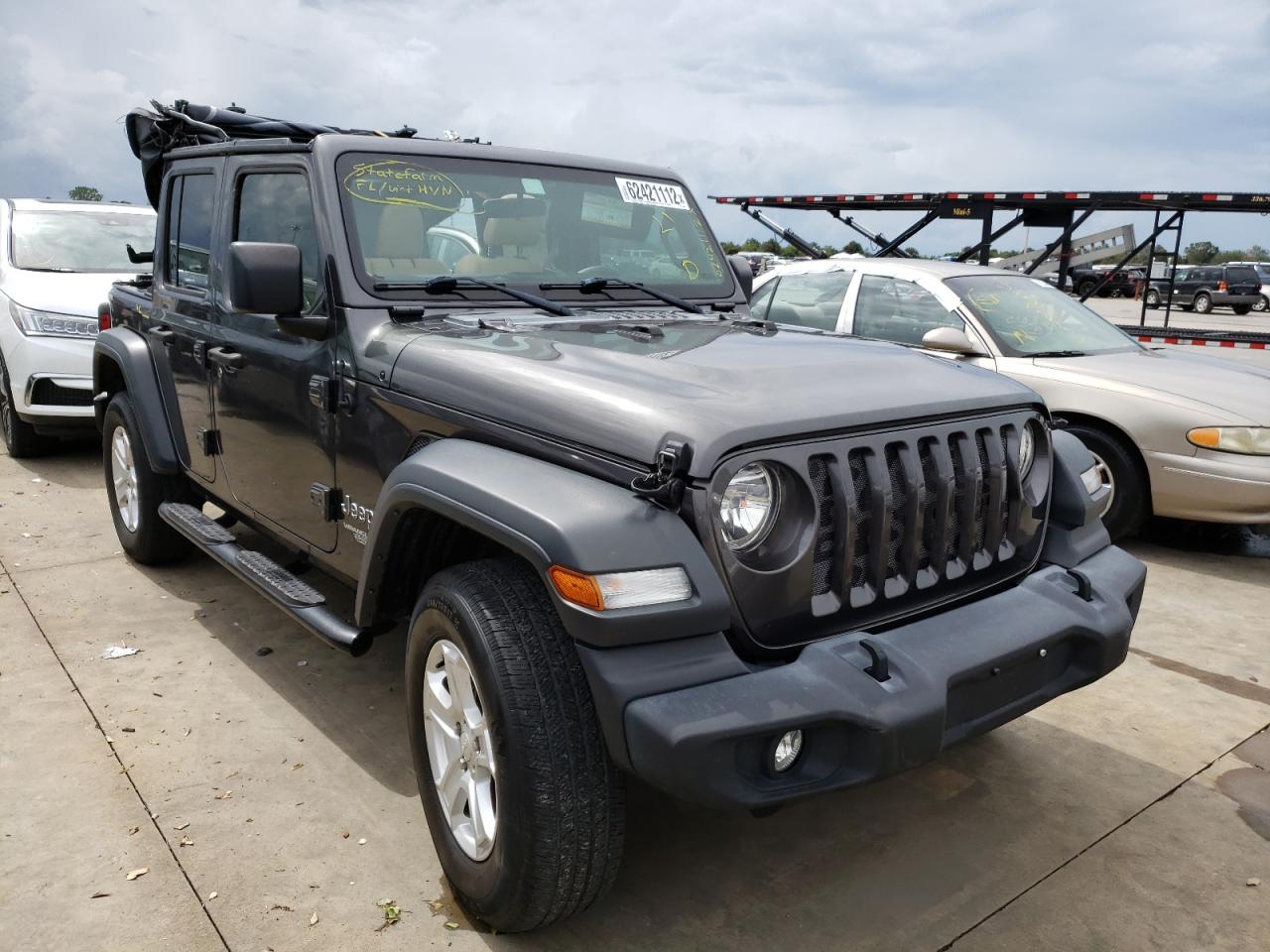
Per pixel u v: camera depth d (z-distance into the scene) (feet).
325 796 10.21
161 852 9.23
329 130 14.37
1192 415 17.81
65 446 26.11
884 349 10.21
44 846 9.28
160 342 15.05
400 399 9.56
